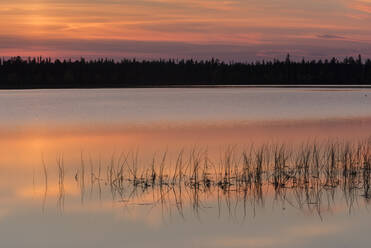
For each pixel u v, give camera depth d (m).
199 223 12.05
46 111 51.56
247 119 40.97
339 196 14.21
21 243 10.69
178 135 29.47
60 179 16.62
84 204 13.59
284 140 26.84
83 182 16.11
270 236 11.08
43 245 10.58
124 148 24.09
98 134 30.33
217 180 16.06
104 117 43.44
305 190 14.81
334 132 31.09
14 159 21.05
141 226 11.84
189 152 22.47
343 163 17.48
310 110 52.19
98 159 20.80
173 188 15.16
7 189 15.27
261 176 16.44
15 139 28.20
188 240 10.84
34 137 29.08
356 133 30.50
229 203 13.64
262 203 13.61
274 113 47.78
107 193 14.70
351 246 10.40
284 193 14.57
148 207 13.34
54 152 23.03
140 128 33.78
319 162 18.50
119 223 12.03
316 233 11.23
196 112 49.44
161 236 11.13
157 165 18.97
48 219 12.34
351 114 46.59
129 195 14.49
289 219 12.27
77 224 11.97
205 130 32.28
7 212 12.85
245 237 10.97
